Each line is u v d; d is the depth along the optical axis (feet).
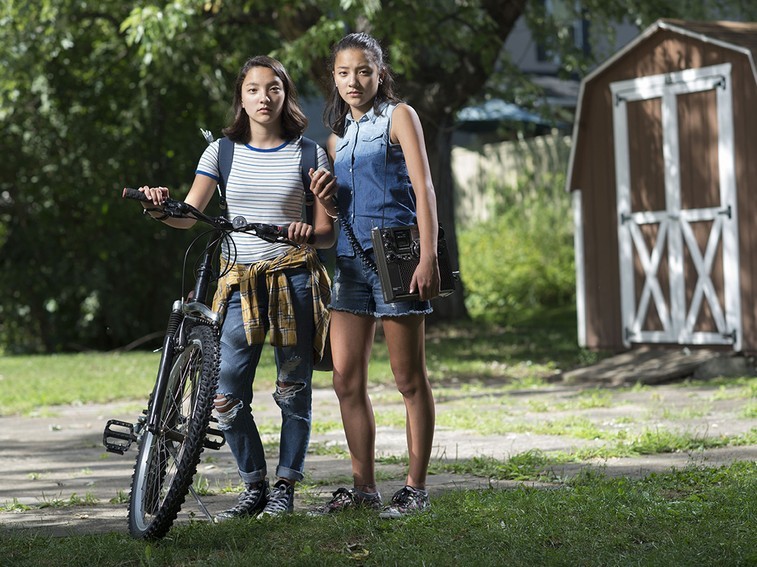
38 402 36.86
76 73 65.77
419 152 16.05
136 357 54.34
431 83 55.11
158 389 15.88
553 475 19.49
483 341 53.98
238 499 17.44
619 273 43.01
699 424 26.35
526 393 35.22
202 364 15.37
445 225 62.80
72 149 65.16
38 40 55.77
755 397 31.42
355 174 16.37
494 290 75.25
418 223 15.96
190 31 53.47
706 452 22.11
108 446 16.12
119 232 65.00
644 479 18.34
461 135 88.58
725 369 38.24
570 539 14.30
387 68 16.57
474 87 54.34
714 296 39.96
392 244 15.90
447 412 29.89
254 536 15.11
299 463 16.85
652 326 41.93
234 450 16.84
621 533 14.57
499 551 13.99
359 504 16.89
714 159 39.96
